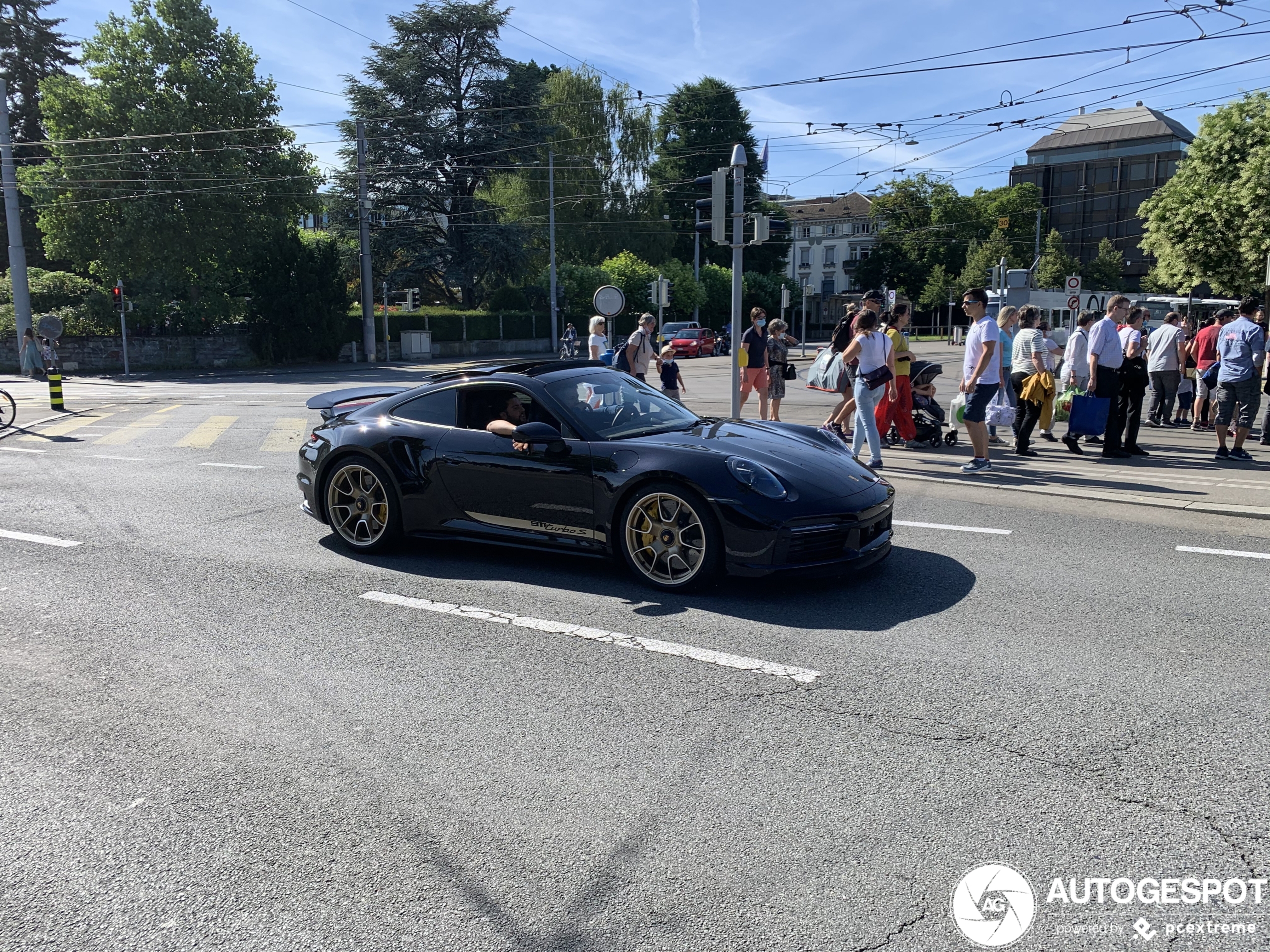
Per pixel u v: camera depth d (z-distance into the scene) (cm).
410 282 4778
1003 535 656
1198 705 369
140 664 440
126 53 3597
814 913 247
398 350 4334
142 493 861
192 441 1219
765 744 343
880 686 395
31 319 3127
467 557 623
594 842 282
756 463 518
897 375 1030
